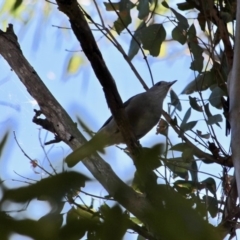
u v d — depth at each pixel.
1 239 2.12
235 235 6.30
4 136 2.29
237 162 4.65
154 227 2.25
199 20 8.05
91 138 2.80
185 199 2.38
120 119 5.32
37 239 2.18
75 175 2.34
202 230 2.21
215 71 7.65
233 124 4.94
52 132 5.98
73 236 2.30
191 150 6.80
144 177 2.57
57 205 2.39
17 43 6.65
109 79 4.98
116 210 2.41
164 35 7.90
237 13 5.61
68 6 4.29
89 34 4.54
